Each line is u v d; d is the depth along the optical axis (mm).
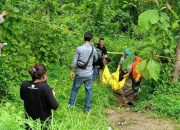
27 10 11734
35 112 6414
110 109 10508
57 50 12469
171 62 11125
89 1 16672
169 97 10445
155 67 3223
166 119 9695
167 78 11227
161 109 10070
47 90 6359
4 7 9930
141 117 9844
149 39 3844
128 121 9523
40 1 13766
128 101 11586
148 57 3430
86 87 9781
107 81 11984
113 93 12297
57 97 10141
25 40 11547
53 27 11930
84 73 9617
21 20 10617
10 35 10320
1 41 10203
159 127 9211
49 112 6500
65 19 14508
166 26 3178
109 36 16953
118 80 11875
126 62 3553
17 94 9164
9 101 8812
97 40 14375
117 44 15242
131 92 12031
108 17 17172
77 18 15672
